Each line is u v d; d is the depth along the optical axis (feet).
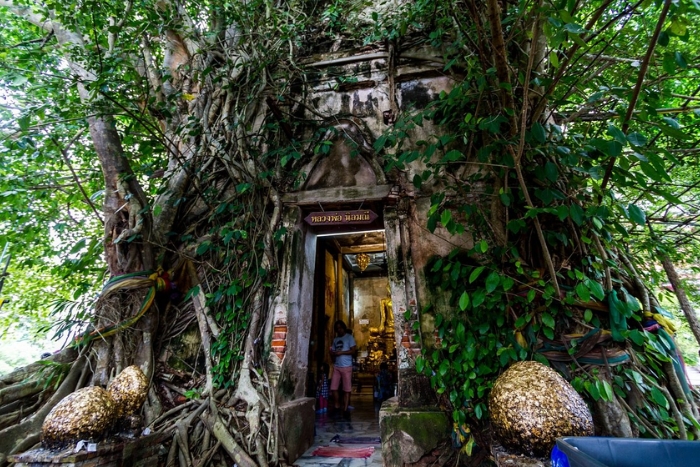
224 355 12.25
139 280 12.44
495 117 8.86
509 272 10.34
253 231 13.87
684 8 5.62
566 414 5.91
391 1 16.85
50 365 11.40
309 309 14.70
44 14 13.78
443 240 12.49
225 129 15.37
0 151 12.57
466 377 9.93
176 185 14.82
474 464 9.36
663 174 6.76
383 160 14.05
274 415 10.77
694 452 4.73
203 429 10.77
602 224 9.14
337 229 15.62
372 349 36.24
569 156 8.41
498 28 7.78
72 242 16.39
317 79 16.10
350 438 14.37
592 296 9.29
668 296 11.76
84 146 16.38
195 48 17.33
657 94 7.76
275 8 16.43
